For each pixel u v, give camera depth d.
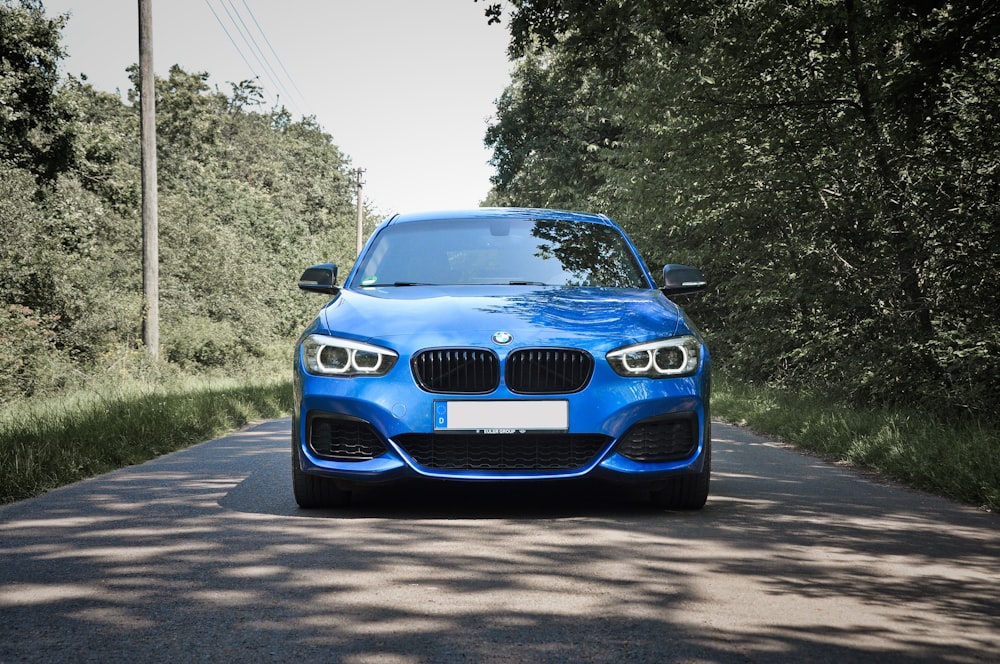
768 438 10.02
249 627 3.18
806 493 6.12
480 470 5.11
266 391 14.96
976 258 10.27
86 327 22.56
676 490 5.33
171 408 10.56
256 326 36.56
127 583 3.75
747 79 13.26
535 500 5.65
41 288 22.19
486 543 4.46
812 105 13.13
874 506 5.62
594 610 3.37
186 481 6.49
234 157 60.97
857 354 11.73
